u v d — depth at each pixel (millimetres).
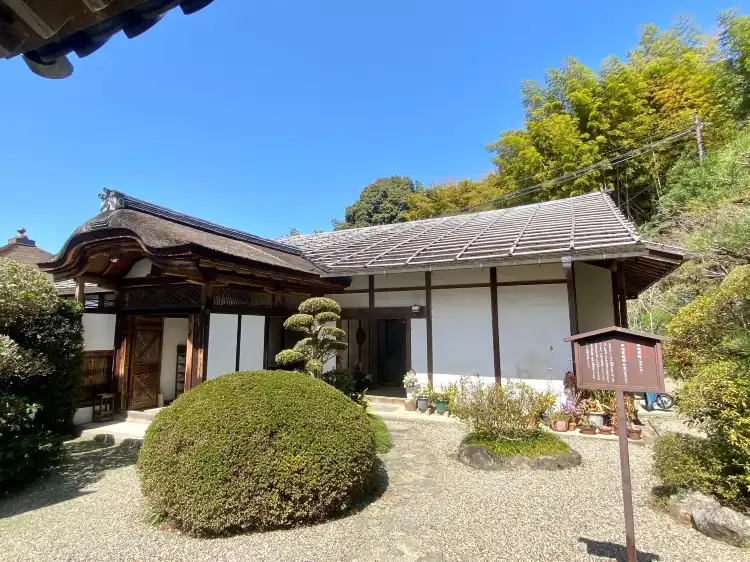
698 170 12930
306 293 8664
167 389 8359
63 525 3574
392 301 8633
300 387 3914
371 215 27172
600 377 2859
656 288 12594
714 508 3162
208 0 1158
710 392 3291
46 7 1061
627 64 17484
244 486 3223
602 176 16031
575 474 4504
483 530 3281
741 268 4648
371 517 3543
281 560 2879
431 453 5426
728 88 14539
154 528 3432
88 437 6520
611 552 2922
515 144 17766
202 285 6488
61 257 6844
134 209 7094
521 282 7473
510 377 7328
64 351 6035
